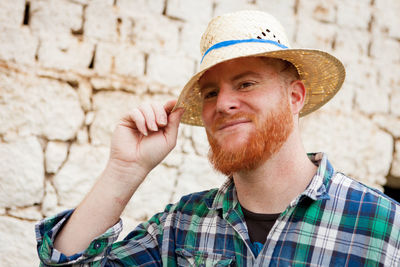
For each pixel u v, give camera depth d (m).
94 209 1.58
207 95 1.66
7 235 3.01
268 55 1.55
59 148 3.20
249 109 1.54
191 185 3.54
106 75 3.37
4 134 3.05
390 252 1.38
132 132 1.67
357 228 1.44
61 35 3.26
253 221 1.60
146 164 1.65
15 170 3.06
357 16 4.23
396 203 1.49
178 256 1.68
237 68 1.56
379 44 4.27
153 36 3.54
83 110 3.29
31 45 3.17
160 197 3.43
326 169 1.62
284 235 1.49
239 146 1.51
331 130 4.00
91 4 3.36
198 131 3.61
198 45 3.69
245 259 1.54
